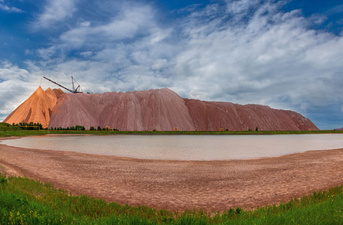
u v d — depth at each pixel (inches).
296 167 775.1
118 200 423.2
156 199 433.1
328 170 698.8
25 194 353.7
